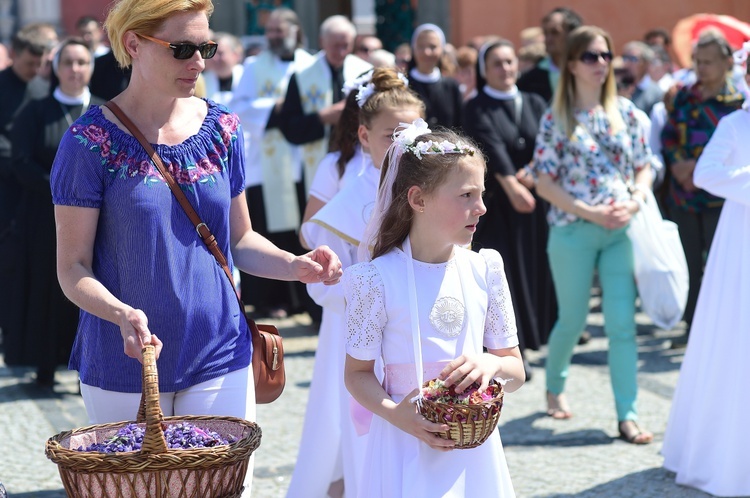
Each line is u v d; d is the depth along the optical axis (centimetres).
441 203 317
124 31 320
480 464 317
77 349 346
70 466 274
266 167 941
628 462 556
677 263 600
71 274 318
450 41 1510
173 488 275
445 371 303
